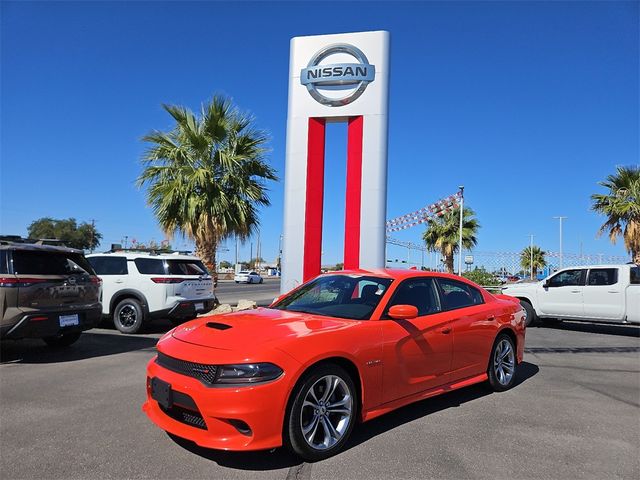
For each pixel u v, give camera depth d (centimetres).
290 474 349
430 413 498
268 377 351
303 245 1166
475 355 543
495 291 1789
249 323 418
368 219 1142
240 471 353
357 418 411
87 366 700
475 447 406
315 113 1180
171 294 1016
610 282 1179
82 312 766
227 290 3397
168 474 347
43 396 541
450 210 2672
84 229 6475
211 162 1367
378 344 424
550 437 432
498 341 586
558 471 362
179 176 1321
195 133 1335
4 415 474
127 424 448
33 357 765
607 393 591
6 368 687
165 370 386
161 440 409
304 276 1163
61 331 732
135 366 700
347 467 363
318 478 344
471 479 347
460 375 523
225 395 344
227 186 1379
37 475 344
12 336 676
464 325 527
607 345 995
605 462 380
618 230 2047
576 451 401
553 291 1273
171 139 1378
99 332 1048
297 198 1176
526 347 960
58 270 745
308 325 413
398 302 476
